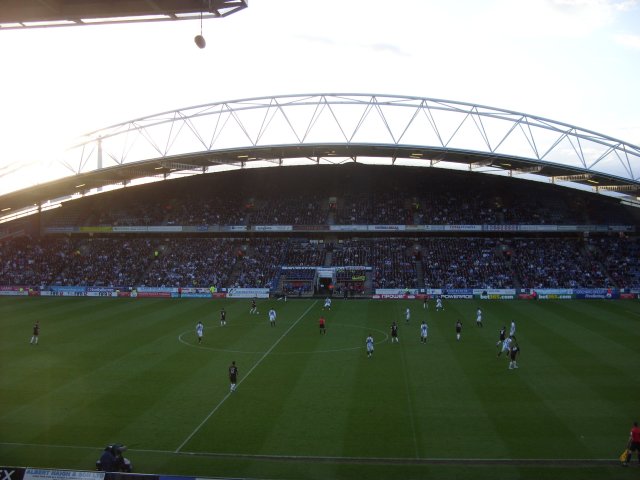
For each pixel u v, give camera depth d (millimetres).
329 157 90688
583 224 86750
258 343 47188
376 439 26453
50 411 30656
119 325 56281
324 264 85625
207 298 78250
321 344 46656
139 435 27234
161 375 37469
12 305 71625
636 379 35406
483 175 95750
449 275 80312
